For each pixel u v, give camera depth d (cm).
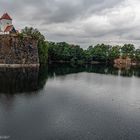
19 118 3016
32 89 5100
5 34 10925
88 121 2966
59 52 17538
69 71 10306
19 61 10869
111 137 2486
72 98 4284
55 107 3588
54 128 2694
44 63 13625
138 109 3612
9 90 4894
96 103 3938
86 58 19825
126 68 14600
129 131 2664
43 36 14475
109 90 5350
